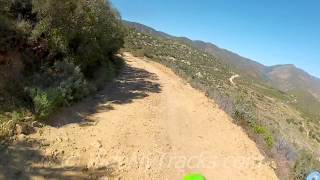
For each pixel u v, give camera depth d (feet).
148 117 40.22
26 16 41.60
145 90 54.95
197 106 50.31
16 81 33.60
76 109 36.76
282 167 31.53
